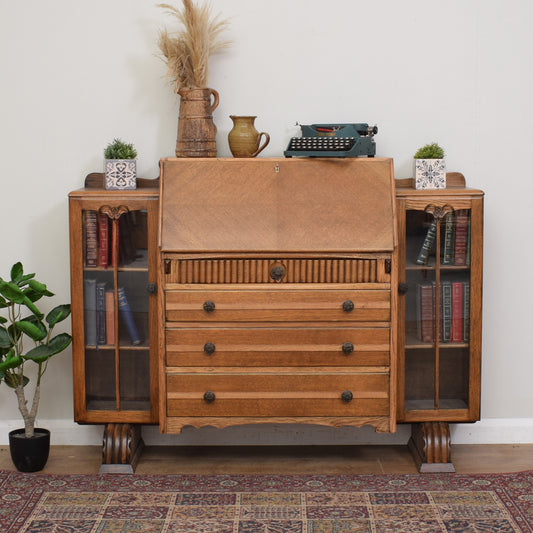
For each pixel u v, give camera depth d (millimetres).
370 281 3252
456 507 3135
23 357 3414
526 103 3713
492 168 3746
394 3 3658
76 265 3396
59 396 3863
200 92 3445
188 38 3494
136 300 3408
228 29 3670
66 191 3766
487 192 3758
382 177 3318
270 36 3674
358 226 3244
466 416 3506
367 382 3307
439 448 3492
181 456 3715
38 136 3732
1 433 3857
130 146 3525
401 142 3736
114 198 3357
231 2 3658
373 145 3461
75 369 3453
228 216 3260
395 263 3234
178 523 3012
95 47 3684
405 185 3623
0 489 3314
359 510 3117
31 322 3594
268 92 3709
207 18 3512
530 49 3682
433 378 3486
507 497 3219
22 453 3492
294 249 3211
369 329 3279
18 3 3650
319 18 3666
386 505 3158
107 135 3736
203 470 3553
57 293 3828
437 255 3418
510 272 3805
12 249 3801
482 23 3668
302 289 3250
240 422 3324
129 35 3676
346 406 3318
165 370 3301
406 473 3494
